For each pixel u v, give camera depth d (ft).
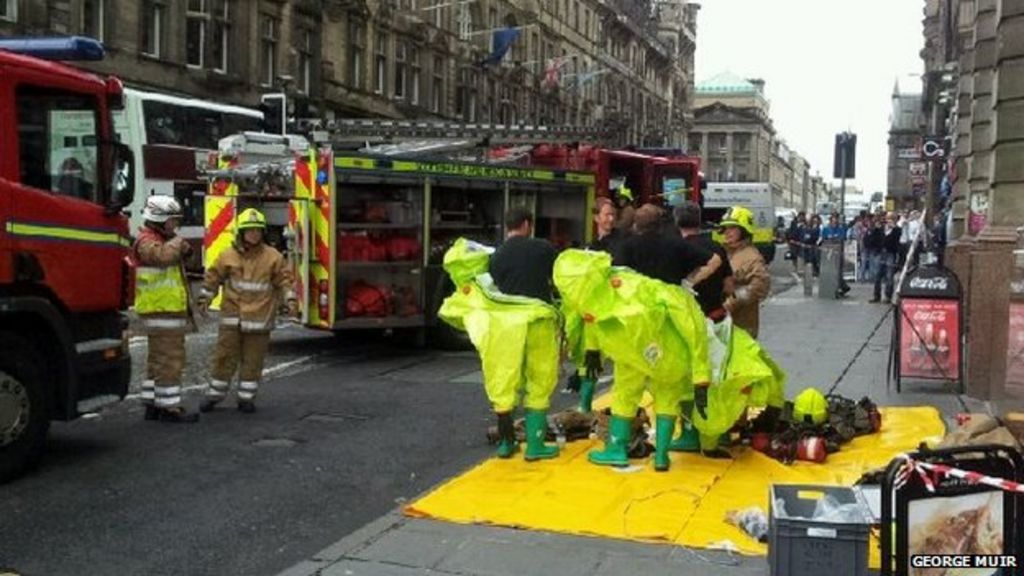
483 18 185.06
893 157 222.89
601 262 23.21
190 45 112.47
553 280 23.89
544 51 216.95
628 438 24.71
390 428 29.63
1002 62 33.53
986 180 48.70
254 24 121.70
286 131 72.23
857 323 55.26
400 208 43.21
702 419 24.40
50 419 24.40
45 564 18.25
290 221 41.65
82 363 24.86
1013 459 13.87
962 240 49.83
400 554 18.49
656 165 65.77
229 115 83.71
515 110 199.41
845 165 70.23
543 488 22.39
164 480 23.80
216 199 44.09
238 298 30.73
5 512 21.16
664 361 23.15
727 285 25.22
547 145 57.31
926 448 14.26
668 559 18.16
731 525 19.92
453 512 20.70
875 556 16.24
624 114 267.18
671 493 22.07
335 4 138.00
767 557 17.74
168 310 29.37
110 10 99.66
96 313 25.79
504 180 47.42
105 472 24.35
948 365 34.99
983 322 33.24
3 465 22.98
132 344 43.70
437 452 26.91
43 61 24.18
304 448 27.09
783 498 16.30
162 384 29.55
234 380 36.55
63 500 22.08
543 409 24.91
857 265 90.22
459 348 45.47
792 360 41.88
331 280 41.06
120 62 100.73
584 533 19.49
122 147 26.07
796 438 25.53
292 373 39.14
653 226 24.57
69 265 24.54
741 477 23.49
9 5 88.58
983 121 48.47
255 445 27.32
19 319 23.66
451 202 45.52
